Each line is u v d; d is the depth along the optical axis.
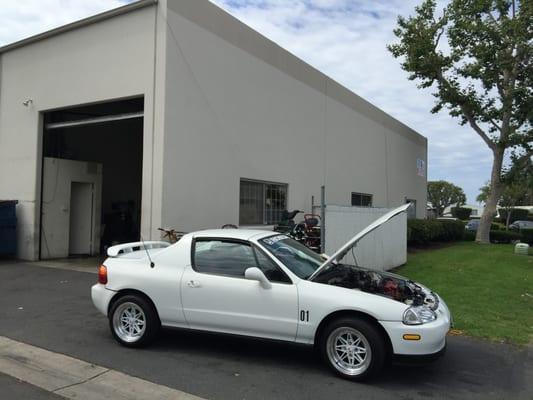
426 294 5.45
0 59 13.79
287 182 15.05
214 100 11.86
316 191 16.89
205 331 5.38
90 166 14.25
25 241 12.93
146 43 10.73
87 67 11.80
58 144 14.24
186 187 10.95
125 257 6.03
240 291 5.20
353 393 4.52
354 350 4.81
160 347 5.71
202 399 4.30
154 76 10.57
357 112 20.53
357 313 4.82
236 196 12.63
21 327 6.49
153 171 10.45
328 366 4.93
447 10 22.42
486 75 21.69
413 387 4.71
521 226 39.22
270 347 5.78
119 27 11.20
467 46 22.33
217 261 5.47
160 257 5.69
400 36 23.53
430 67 22.94
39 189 12.91
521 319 7.55
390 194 24.58
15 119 13.37
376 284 5.45
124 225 16.36
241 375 4.89
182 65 10.88
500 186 23.50
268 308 5.07
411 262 14.37
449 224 23.45
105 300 5.78
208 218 11.60
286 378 4.84
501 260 15.21
